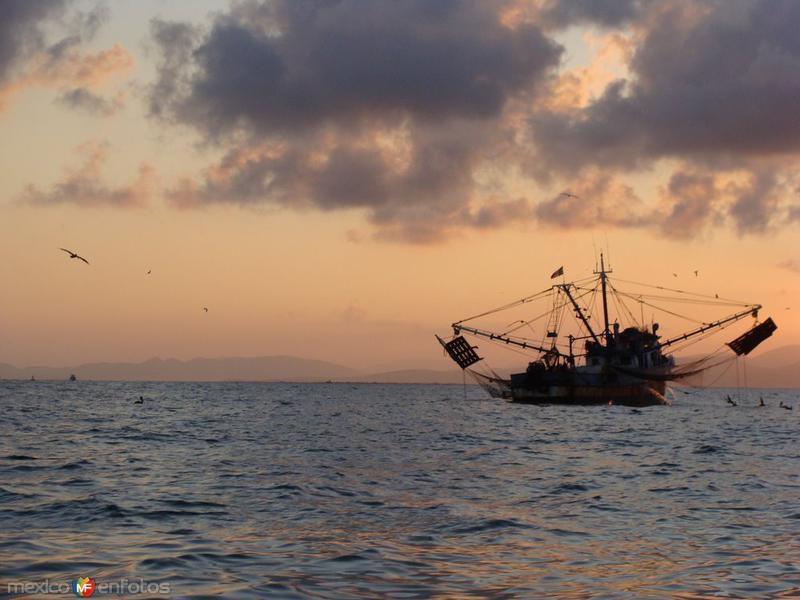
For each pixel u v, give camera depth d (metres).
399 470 33.97
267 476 31.25
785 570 15.85
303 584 14.42
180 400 139.88
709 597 13.84
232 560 16.39
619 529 20.52
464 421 79.00
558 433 61.09
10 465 34.38
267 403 132.38
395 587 14.32
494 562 16.55
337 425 70.88
